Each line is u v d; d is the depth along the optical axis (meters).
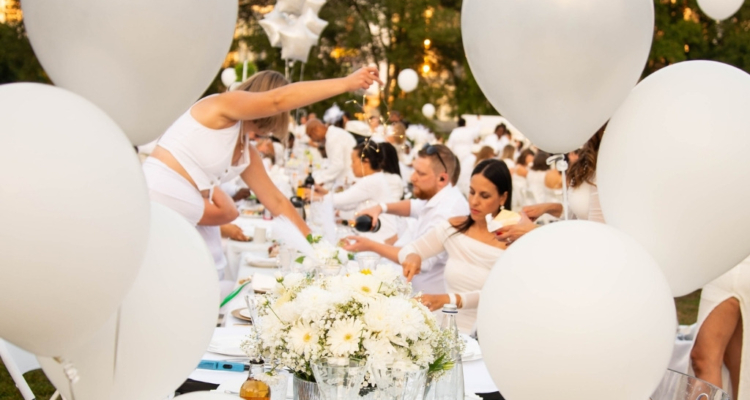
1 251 1.07
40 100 1.14
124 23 1.32
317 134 8.26
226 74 9.70
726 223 1.60
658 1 19.91
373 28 23.89
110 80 1.38
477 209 3.40
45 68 1.43
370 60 24.19
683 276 1.71
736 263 1.69
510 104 1.71
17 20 22.62
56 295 1.12
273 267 4.11
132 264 1.21
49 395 4.21
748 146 1.57
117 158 1.17
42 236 1.08
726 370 3.29
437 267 3.90
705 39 20.31
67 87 1.41
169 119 1.50
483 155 8.66
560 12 1.54
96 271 1.14
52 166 1.09
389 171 5.06
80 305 1.16
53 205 1.08
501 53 1.62
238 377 2.00
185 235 1.50
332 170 7.11
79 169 1.11
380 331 1.59
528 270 1.46
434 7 23.33
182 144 3.32
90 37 1.33
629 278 1.43
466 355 2.22
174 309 1.42
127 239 1.17
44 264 1.09
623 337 1.40
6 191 1.06
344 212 5.32
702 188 1.57
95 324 1.22
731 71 1.66
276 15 6.96
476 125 13.20
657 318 1.43
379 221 4.64
